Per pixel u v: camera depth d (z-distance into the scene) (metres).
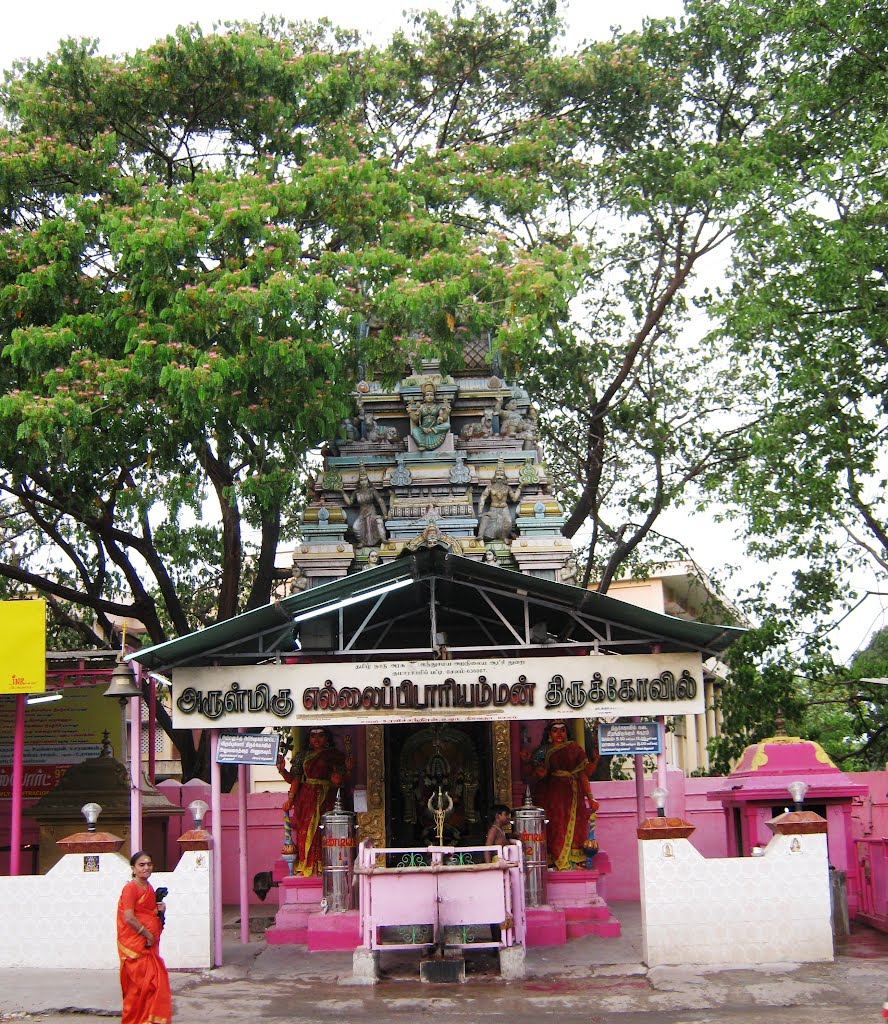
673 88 23.94
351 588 13.54
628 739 13.68
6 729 20.20
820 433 20.80
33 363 17.42
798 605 22.53
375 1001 11.49
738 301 20.73
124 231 17.12
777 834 12.83
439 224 18.50
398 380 18.58
